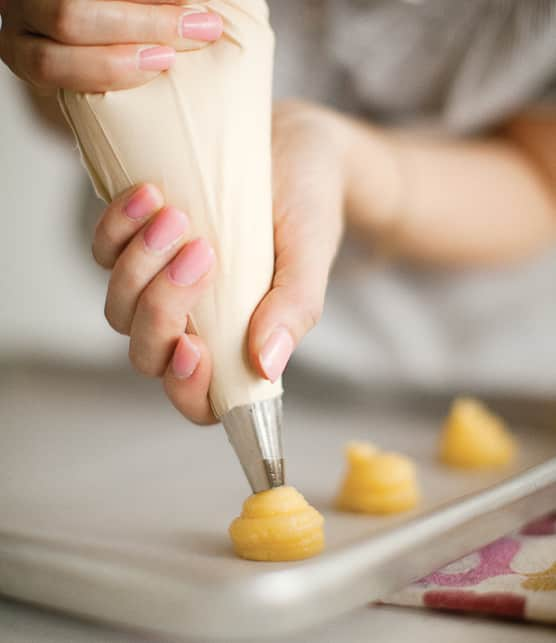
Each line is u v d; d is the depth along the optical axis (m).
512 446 0.59
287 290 0.38
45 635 0.37
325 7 0.83
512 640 0.36
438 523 0.39
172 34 0.35
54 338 1.15
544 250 0.90
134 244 0.37
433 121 0.89
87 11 0.34
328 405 0.75
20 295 1.23
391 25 0.82
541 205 0.87
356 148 0.66
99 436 0.67
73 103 0.36
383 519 0.46
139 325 0.38
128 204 0.36
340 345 0.83
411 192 0.78
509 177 0.86
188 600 0.34
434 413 0.71
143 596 0.35
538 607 0.37
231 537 0.40
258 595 0.33
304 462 0.58
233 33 0.36
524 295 0.89
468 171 0.84
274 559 0.39
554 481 0.45
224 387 0.37
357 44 0.83
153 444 0.63
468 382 0.74
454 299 0.91
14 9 0.36
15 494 0.53
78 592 0.36
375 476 0.48
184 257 0.36
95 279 1.18
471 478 0.54
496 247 0.87
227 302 0.37
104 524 0.46
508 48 0.80
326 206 0.44
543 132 0.88
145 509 0.48
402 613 0.39
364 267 0.85
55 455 0.62
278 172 0.46
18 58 0.36
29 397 0.83
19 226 1.24
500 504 0.42
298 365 0.81
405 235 0.81
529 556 0.41
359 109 0.91
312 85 0.88
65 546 0.38
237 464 0.57
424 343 0.87
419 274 0.92
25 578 0.38
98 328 1.17
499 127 0.92
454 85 0.85
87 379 0.90
